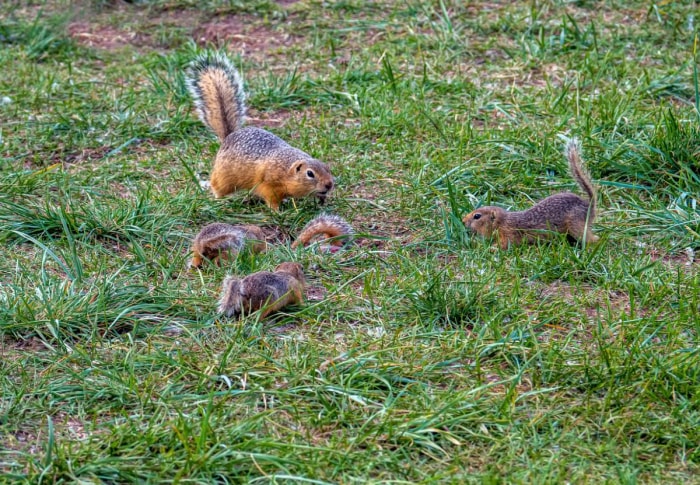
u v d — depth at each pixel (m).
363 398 8.12
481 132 15.02
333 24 20.00
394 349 8.85
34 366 8.71
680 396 8.16
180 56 18.28
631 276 10.39
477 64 17.95
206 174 14.02
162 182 13.59
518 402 8.16
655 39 18.52
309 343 9.04
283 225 12.45
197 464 7.14
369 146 14.67
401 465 7.34
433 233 11.72
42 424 7.88
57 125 15.41
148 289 10.10
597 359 8.77
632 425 7.80
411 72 17.59
